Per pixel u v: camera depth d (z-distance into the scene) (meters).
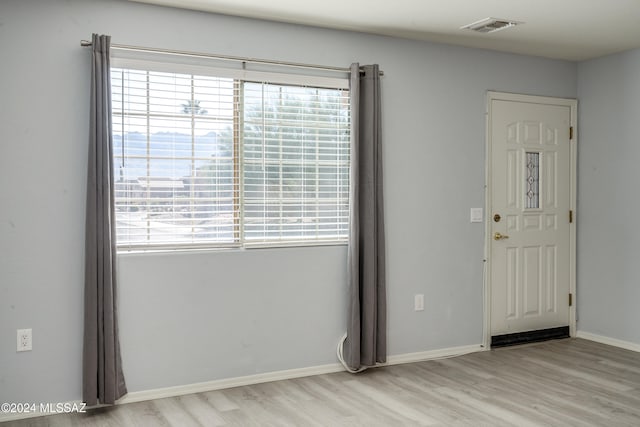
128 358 3.67
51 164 3.46
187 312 3.83
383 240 4.37
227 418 3.40
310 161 4.27
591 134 5.30
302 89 4.22
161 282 3.75
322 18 4.02
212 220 3.95
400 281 4.60
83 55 3.52
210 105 3.92
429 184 4.70
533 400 3.72
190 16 3.80
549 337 5.31
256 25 4.01
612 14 3.95
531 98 5.15
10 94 3.37
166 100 3.79
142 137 3.73
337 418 3.40
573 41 4.65
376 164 4.33
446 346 4.80
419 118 4.64
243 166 4.03
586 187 5.35
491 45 4.79
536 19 4.06
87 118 3.54
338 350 4.33
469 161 4.87
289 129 4.19
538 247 5.24
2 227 3.37
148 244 3.76
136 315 3.69
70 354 3.52
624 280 5.04
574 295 5.41
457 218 4.83
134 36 3.65
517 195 5.11
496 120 4.99
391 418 3.40
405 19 4.05
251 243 4.06
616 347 5.07
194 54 3.79
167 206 3.81
